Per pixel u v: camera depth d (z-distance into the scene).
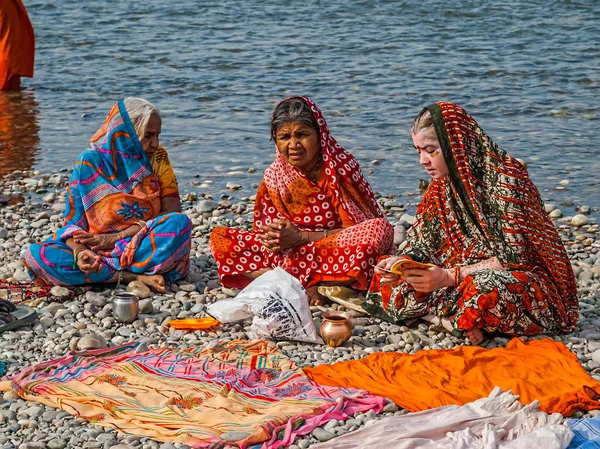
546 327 7.44
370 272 8.12
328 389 6.29
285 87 20.83
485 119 17.75
